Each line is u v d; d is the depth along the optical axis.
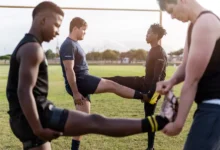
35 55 2.52
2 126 6.52
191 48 2.36
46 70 2.71
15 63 2.61
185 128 6.23
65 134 2.67
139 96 4.41
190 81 2.35
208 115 2.38
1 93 11.20
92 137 5.61
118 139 5.49
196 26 2.37
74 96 4.37
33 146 2.70
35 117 2.48
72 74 4.34
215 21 2.37
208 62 2.35
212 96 2.40
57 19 2.78
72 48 4.39
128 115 7.58
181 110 2.38
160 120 2.53
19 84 2.47
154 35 4.69
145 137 5.61
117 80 4.80
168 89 2.65
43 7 2.74
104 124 2.65
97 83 4.45
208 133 2.36
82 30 4.51
